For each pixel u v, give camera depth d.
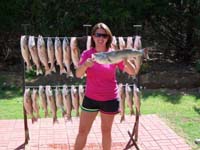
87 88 3.03
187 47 7.44
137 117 3.78
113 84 3.01
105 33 2.93
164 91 5.82
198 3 6.86
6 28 7.17
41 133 4.11
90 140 3.90
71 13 7.00
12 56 7.60
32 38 3.51
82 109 3.06
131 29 6.97
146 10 6.89
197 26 6.96
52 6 7.00
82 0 6.97
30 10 7.07
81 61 3.01
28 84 6.18
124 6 6.75
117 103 3.04
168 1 6.86
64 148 3.74
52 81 6.35
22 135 4.06
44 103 3.65
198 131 4.12
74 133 4.12
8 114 4.71
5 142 3.88
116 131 4.15
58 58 3.48
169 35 7.44
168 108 4.93
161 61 7.61
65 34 7.08
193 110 4.85
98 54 2.82
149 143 3.82
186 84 6.21
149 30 7.41
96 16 6.86
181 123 4.36
